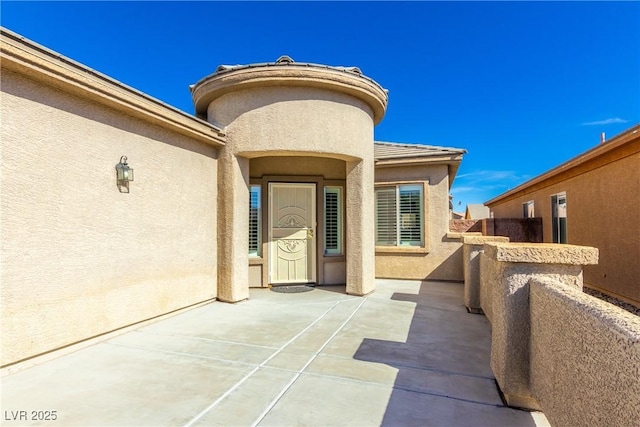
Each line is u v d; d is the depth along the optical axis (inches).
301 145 305.3
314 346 202.5
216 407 132.7
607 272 369.4
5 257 157.8
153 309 246.4
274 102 305.4
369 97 332.8
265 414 128.3
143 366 170.9
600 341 73.5
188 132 272.8
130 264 226.8
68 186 187.0
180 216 274.2
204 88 318.3
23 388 145.6
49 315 176.6
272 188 401.4
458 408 133.5
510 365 131.9
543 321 113.1
